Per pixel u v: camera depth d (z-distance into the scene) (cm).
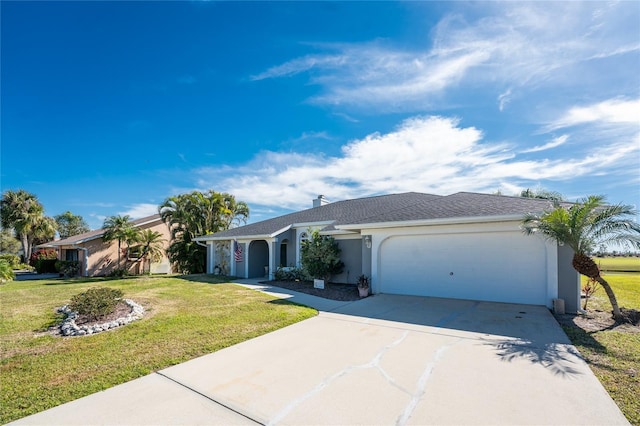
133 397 455
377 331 792
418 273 1330
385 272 1412
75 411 418
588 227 895
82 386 495
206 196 3247
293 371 542
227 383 498
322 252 1669
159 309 1077
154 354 638
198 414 407
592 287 1303
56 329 844
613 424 380
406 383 491
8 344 713
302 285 1700
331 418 394
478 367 553
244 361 594
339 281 1823
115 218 2573
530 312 984
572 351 633
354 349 654
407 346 670
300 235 2081
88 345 700
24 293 1512
